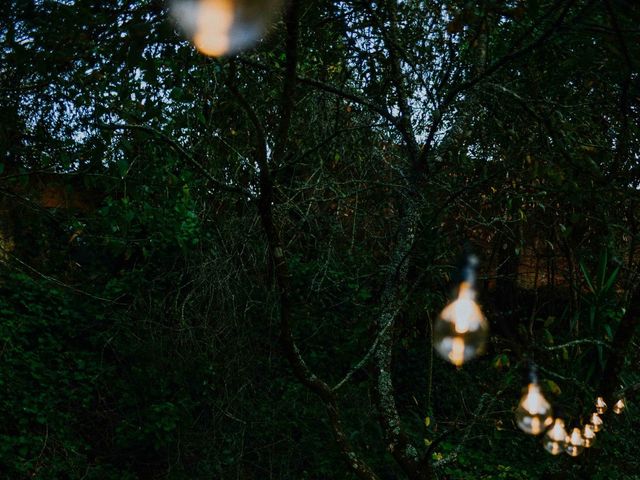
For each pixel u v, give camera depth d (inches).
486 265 294.5
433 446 140.1
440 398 319.0
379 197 212.2
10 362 263.0
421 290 196.5
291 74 105.6
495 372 321.4
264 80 171.8
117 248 177.8
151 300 263.9
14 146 125.2
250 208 248.2
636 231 176.7
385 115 162.6
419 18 176.9
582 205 151.5
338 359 297.6
